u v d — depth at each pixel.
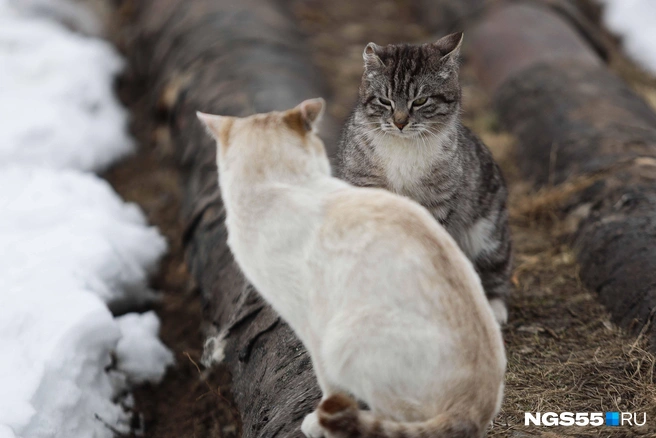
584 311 4.45
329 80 8.30
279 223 2.88
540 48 7.70
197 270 5.48
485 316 2.73
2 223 5.64
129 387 4.95
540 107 6.70
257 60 7.16
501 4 8.88
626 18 9.75
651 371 3.70
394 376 2.58
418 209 2.86
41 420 4.08
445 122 4.38
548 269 5.04
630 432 3.28
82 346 4.57
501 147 6.79
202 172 6.09
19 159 6.82
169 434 4.73
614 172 5.32
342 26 9.77
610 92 6.58
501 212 4.67
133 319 5.35
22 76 7.90
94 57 8.42
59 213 5.84
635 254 4.43
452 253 2.76
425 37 9.53
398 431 2.48
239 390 4.25
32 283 4.82
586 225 5.09
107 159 7.45
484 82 8.05
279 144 3.04
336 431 2.49
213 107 6.58
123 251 5.86
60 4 9.37
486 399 2.67
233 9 8.16
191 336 5.44
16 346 4.42
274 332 4.12
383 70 4.36
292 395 3.55
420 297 2.61
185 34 7.93
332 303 2.73
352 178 4.49
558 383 3.68
